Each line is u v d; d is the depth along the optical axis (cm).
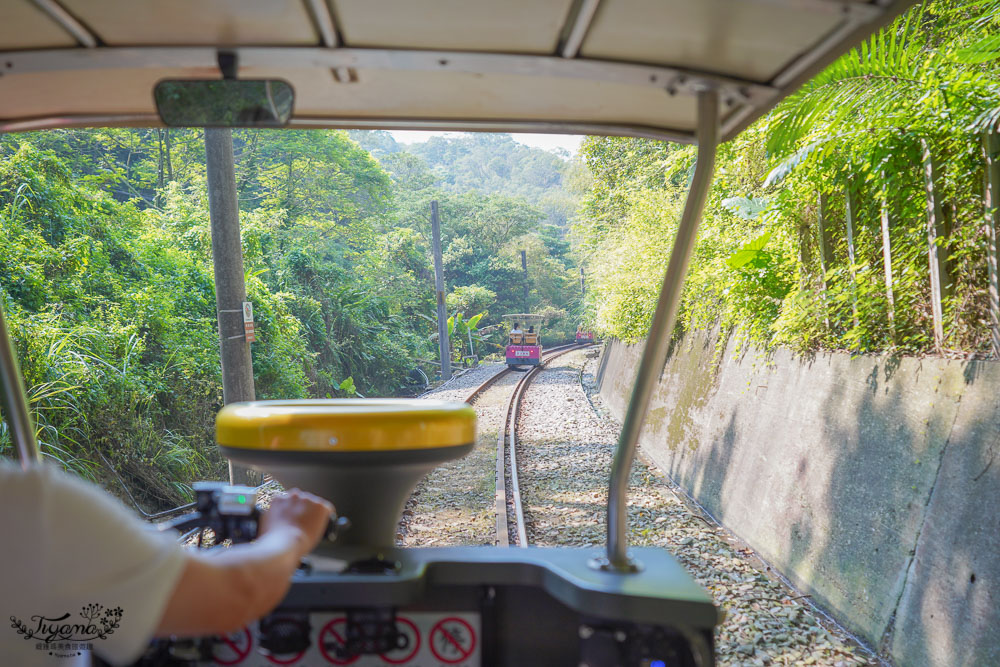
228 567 117
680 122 229
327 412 171
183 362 1279
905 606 452
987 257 473
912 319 557
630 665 162
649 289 1378
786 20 160
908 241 556
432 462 177
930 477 468
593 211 2123
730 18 161
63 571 100
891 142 532
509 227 6825
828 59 174
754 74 189
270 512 150
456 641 178
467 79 195
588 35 172
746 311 812
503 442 1291
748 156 945
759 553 675
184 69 186
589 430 1462
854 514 541
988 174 466
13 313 967
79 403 938
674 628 159
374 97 211
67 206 1326
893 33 553
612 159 1977
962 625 398
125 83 196
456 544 719
